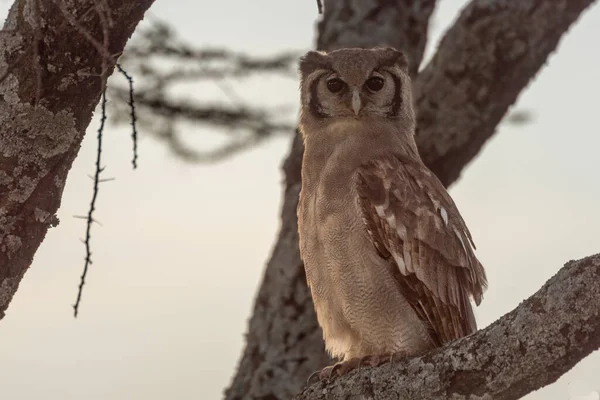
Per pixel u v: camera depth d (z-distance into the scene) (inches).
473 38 594.2
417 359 347.3
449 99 597.6
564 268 306.7
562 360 305.1
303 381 551.2
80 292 304.5
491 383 320.5
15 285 331.0
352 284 429.7
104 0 291.1
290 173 592.1
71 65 321.4
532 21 596.4
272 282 571.2
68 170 334.6
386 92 497.7
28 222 328.2
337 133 481.7
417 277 426.3
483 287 467.2
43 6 316.5
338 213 435.2
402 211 434.3
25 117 322.0
